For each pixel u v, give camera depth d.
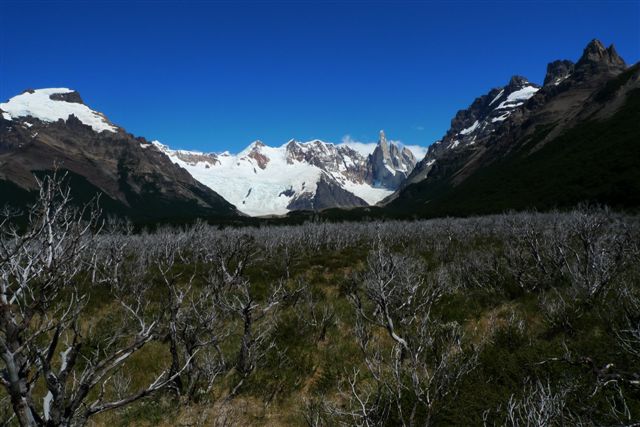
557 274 13.77
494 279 14.84
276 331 11.56
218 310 10.48
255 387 8.61
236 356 9.72
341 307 13.87
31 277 3.76
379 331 11.38
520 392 6.16
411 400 6.58
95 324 11.61
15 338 3.42
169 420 7.46
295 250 29.38
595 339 7.64
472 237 31.42
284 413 7.81
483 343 8.70
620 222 17.92
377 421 6.17
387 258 11.43
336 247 33.75
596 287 10.90
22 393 3.33
